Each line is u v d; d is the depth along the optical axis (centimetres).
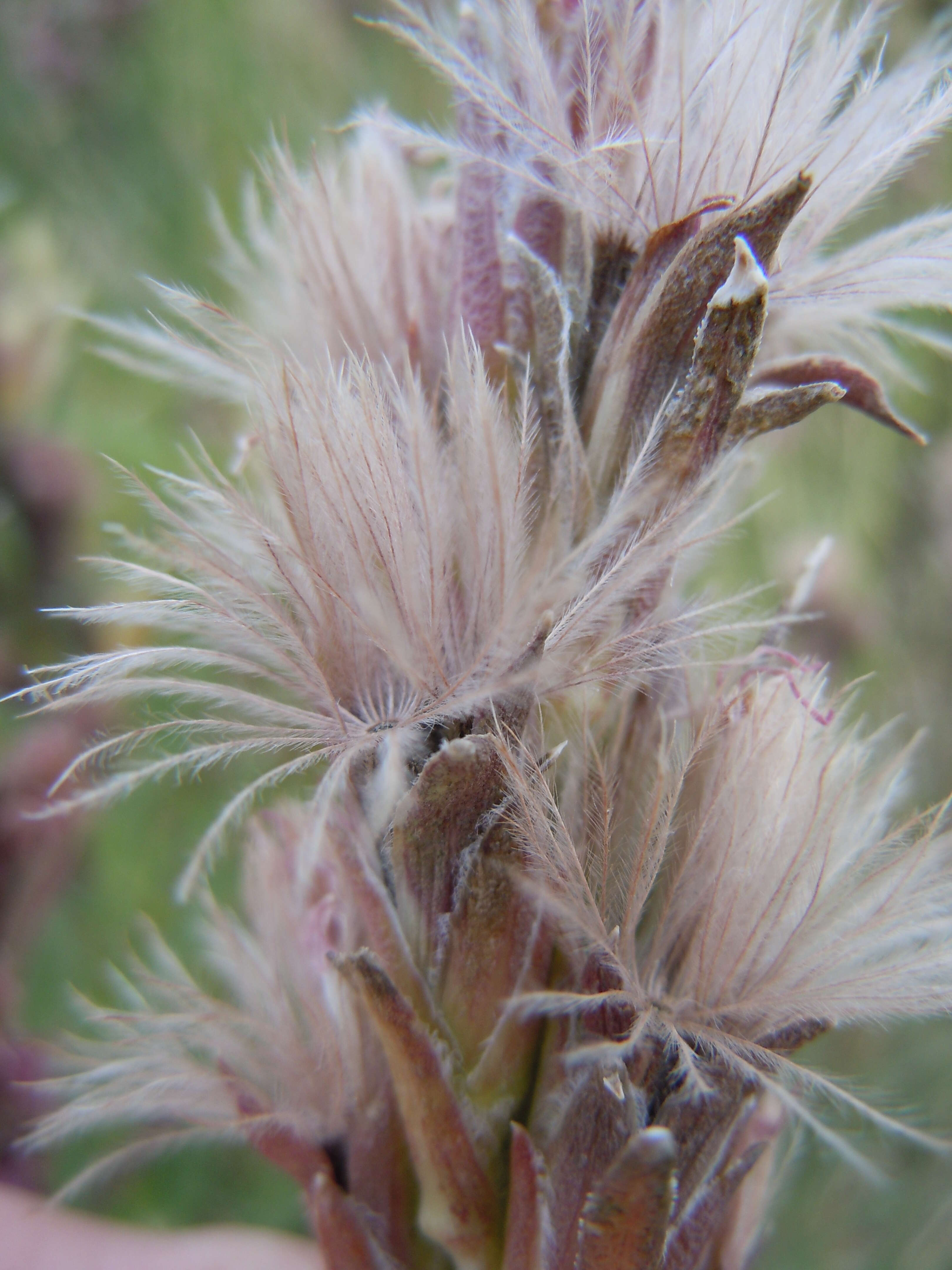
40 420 10
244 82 15
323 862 5
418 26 5
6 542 9
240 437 5
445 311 5
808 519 12
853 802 5
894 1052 10
